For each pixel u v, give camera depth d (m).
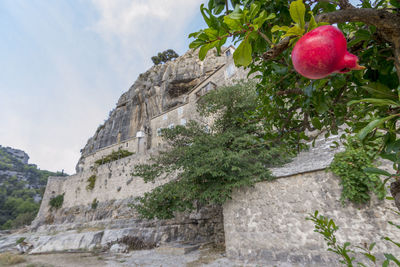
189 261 8.45
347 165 5.47
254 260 7.03
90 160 30.62
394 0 0.85
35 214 44.28
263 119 2.69
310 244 6.03
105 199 21.14
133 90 38.78
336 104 1.61
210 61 30.44
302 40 0.58
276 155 8.81
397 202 0.89
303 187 6.52
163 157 9.62
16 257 11.27
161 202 8.73
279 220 6.81
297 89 1.71
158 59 45.81
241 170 7.87
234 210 8.12
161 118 25.20
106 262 9.88
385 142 1.13
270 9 1.31
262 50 1.23
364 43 1.11
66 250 13.66
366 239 5.11
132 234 14.17
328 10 1.22
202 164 7.98
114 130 37.41
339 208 5.70
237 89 9.67
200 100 10.97
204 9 0.91
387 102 0.65
